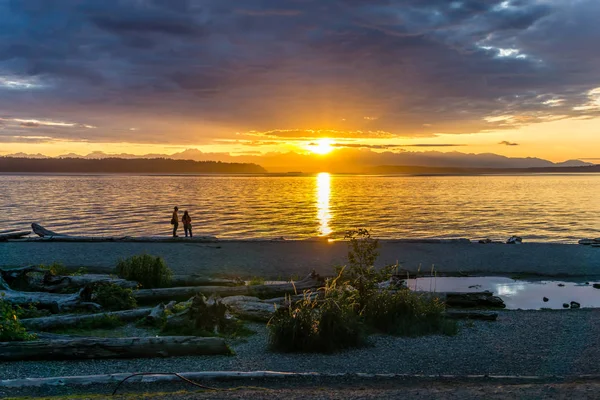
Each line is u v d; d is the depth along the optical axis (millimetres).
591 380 8484
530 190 118500
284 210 62594
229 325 12273
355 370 9281
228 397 7000
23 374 8602
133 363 9359
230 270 22750
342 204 73562
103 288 14320
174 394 7207
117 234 39000
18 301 13492
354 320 11234
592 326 13266
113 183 173750
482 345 11195
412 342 11359
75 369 8945
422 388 7770
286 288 16562
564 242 35281
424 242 31109
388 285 16188
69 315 12680
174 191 114688
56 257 25172
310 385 8148
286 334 10500
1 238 31000
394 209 63781
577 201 77375
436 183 186375
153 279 17609
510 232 40812
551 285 20984
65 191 109000
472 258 26250
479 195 96625
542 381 8477
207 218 51688
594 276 22859
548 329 12891
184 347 9922
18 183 165750
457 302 15922
